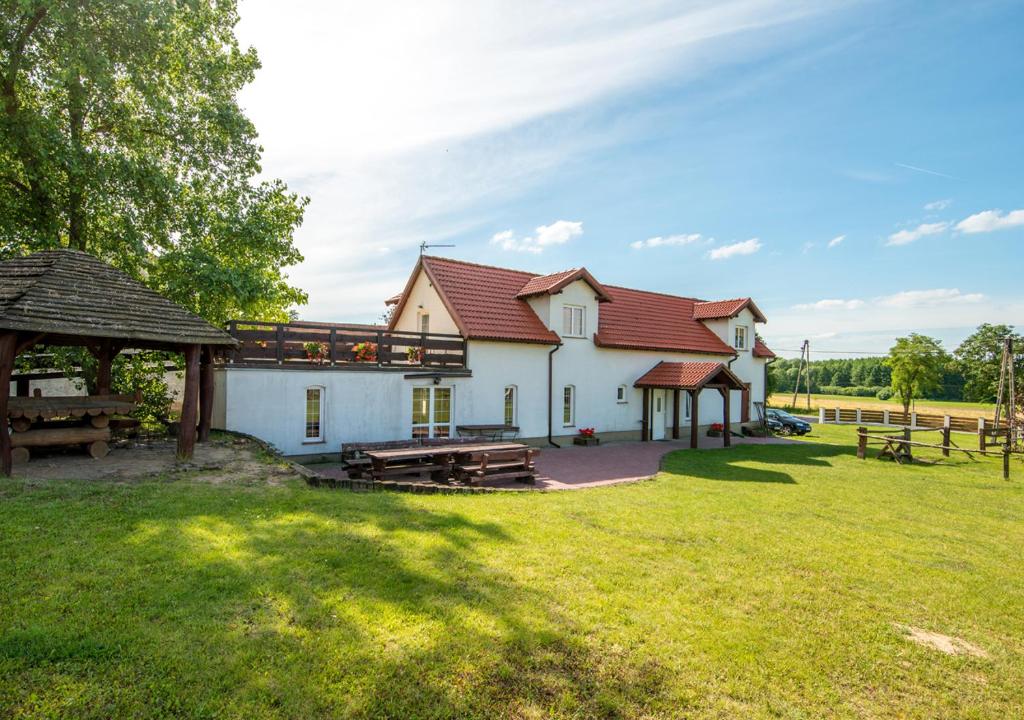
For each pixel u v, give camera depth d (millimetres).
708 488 12734
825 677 4539
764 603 5953
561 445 20609
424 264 20484
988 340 37375
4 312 8328
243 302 16359
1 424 8492
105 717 3463
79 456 10391
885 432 30297
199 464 10312
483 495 10781
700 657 4691
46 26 13242
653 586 6207
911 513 10797
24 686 3676
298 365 14828
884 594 6434
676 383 21531
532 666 4355
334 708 3688
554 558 6918
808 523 9625
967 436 29922
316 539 6863
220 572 5613
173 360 18703
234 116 16578
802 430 28141
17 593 4887
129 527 6695
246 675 3969
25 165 13555
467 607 5262
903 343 38531
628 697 4062
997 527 9930
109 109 14969
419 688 3965
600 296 21812
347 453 12641
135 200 14781
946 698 4355
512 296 21344
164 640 4320
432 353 17547
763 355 29469
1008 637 5508
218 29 17422
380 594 5414
